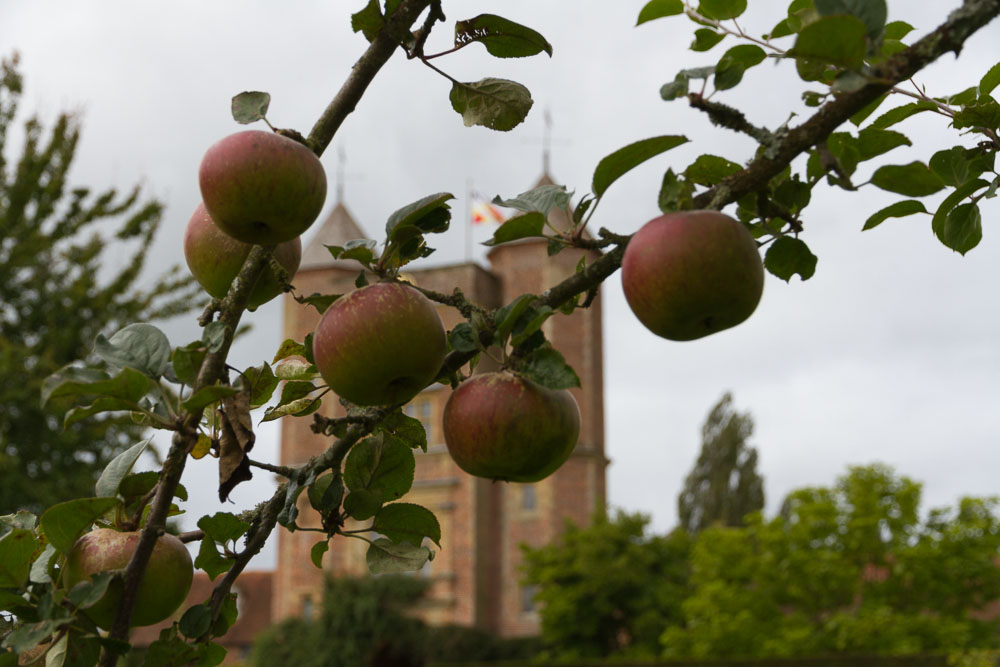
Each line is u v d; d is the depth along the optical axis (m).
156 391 1.52
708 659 18.30
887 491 17.56
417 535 1.80
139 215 17.19
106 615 1.57
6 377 15.46
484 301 32.53
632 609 26.20
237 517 1.74
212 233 1.78
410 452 1.79
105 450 16.25
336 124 1.63
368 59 1.63
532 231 1.62
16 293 16.66
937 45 1.34
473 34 1.83
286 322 32.88
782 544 18.12
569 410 1.66
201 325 1.79
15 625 1.63
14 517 1.80
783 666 16.78
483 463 1.63
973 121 1.98
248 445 1.62
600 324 34.19
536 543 32.44
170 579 1.61
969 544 16.88
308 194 1.53
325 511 1.77
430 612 31.42
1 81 16.98
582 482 32.59
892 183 1.70
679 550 26.98
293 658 29.45
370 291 1.57
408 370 1.55
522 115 1.93
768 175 1.51
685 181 1.56
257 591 42.28
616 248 1.58
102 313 16.67
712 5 1.79
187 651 1.64
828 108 1.45
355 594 30.02
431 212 1.69
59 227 16.95
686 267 1.46
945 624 16.31
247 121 1.62
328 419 1.74
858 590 17.80
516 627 32.00
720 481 44.16
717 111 1.51
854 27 1.32
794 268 1.86
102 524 1.71
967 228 2.03
